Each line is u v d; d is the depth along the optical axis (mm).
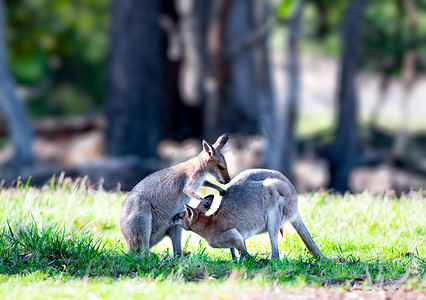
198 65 55000
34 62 70875
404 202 21516
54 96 75438
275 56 70125
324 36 66438
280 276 13531
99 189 21906
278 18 51000
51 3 64938
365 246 16938
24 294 12062
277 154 51781
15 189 21062
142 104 54688
